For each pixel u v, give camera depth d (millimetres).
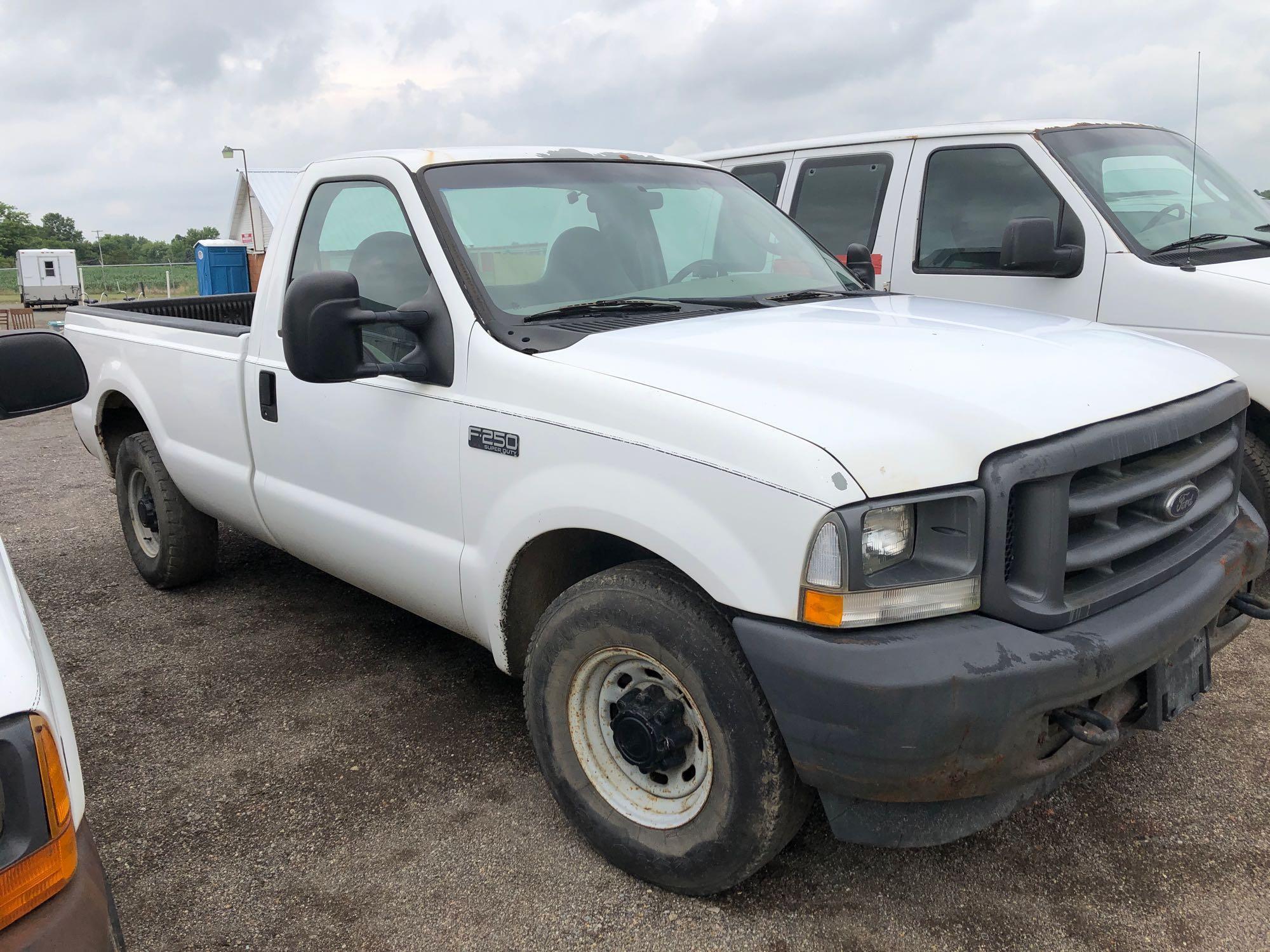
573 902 2564
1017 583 2135
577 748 2691
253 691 3830
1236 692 3578
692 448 2260
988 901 2521
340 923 2514
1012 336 2764
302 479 3623
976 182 5188
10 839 1392
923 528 2125
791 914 2492
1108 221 4621
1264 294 4035
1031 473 2076
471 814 2971
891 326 2854
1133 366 2590
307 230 3623
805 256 3848
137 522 5008
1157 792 2975
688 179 3844
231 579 5129
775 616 2107
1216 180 5191
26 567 5449
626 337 2703
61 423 10734
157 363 4465
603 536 2766
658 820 2539
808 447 2086
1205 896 2512
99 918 1482
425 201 3104
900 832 2197
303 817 2977
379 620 4531
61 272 33438
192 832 2922
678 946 2391
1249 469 3994
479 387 2820
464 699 3730
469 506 2893
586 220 3334
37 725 1442
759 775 2254
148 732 3531
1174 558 2436
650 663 2488
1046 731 2121
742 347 2562
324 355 2680
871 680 1987
